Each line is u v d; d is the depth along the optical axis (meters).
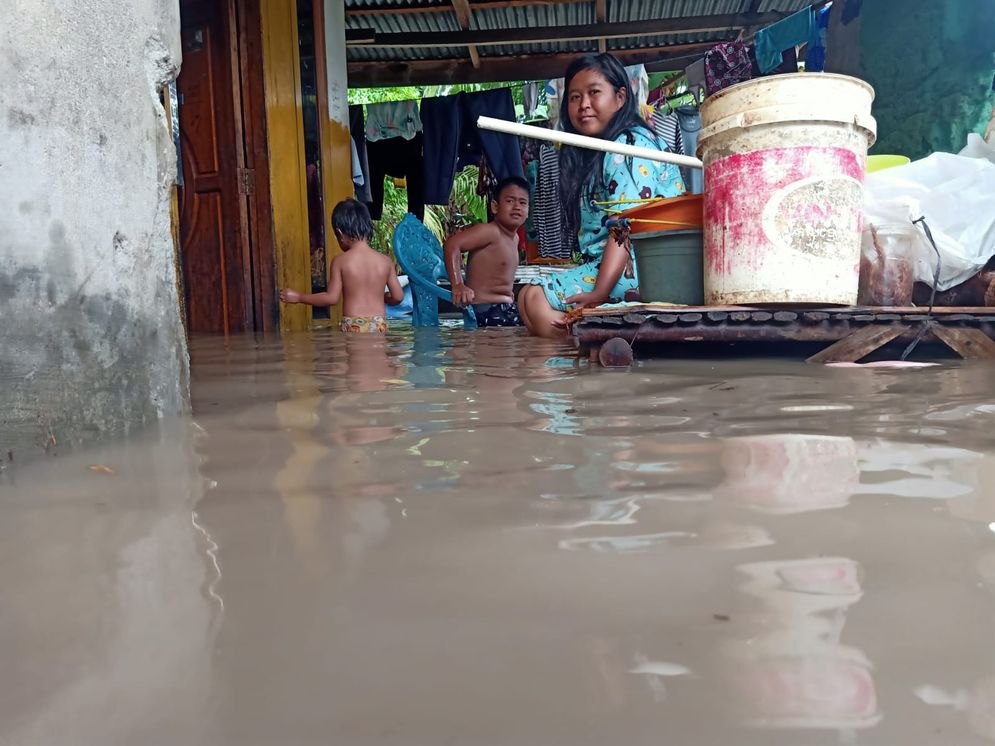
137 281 1.55
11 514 0.98
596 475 1.13
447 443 1.38
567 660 0.58
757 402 1.78
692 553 0.80
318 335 5.08
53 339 1.32
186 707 0.52
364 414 1.69
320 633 0.63
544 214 10.37
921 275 3.10
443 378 2.31
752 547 0.82
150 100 1.61
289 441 1.41
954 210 3.09
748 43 8.36
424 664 0.57
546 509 0.97
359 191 10.70
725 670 0.56
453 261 6.45
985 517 0.91
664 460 1.22
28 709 0.52
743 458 1.23
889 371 2.34
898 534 0.85
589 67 4.21
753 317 2.61
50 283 1.31
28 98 1.27
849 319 2.63
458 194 13.62
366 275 5.89
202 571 0.77
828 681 0.54
